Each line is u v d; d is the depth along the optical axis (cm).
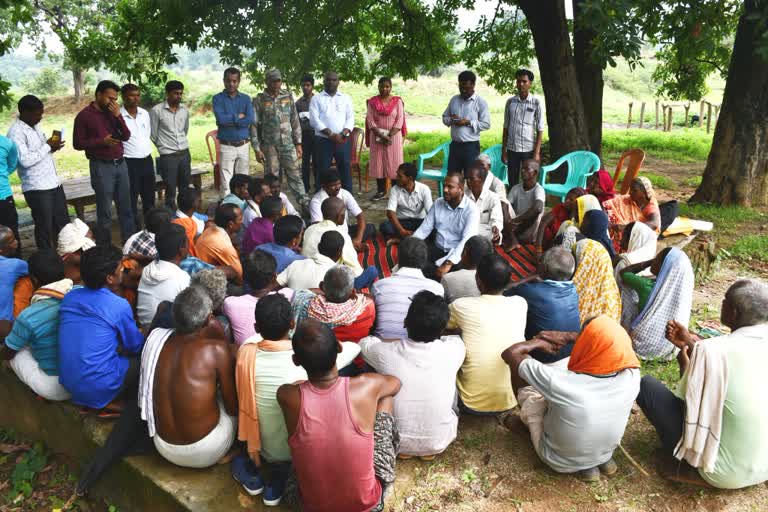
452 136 775
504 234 596
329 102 742
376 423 277
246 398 293
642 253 457
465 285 409
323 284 346
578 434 290
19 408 413
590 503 299
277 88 733
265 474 307
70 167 1438
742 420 282
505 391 344
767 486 312
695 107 3156
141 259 453
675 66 1268
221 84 3956
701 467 295
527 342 324
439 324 304
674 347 425
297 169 762
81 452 368
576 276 428
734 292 294
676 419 307
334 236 412
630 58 582
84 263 334
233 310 356
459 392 350
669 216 614
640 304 429
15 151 580
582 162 775
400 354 306
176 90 679
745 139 870
